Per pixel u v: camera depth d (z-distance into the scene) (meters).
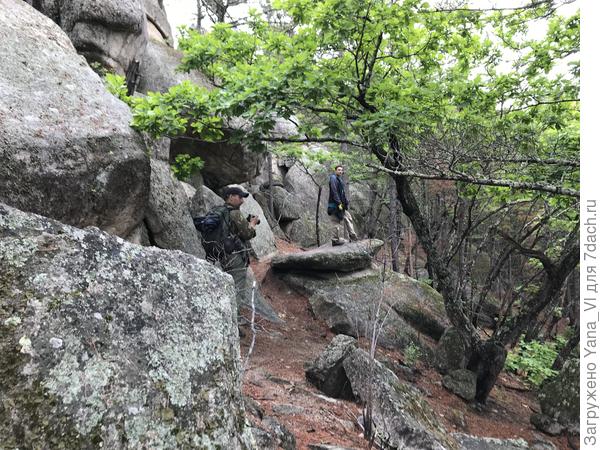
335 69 4.94
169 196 5.85
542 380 6.69
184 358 1.40
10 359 1.07
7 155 3.02
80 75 4.07
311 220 15.16
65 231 1.38
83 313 1.24
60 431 1.05
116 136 3.88
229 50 5.62
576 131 4.98
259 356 5.03
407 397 3.83
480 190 6.69
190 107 4.77
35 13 4.25
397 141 5.00
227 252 5.42
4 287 1.16
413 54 4.91
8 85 3.35
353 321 6.85
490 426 5.20
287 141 5.03
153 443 1.18
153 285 1.47
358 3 4.13
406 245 13.24
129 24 7.38
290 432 2.88
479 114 4.80
